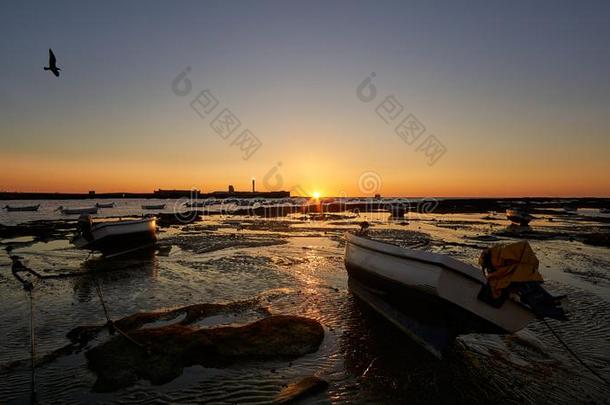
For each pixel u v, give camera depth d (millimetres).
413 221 44031
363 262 10359
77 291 11953
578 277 13977
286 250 20547
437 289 7160
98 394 6043
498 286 6895
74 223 38125
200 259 17531
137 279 13555
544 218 50719
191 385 6340
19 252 19656
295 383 6340
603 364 7227
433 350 7449
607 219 48531
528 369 7062
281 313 9883
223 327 8375
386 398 6031
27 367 6863
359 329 8844
